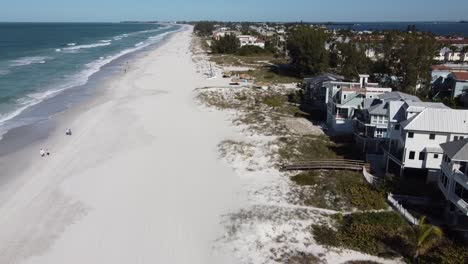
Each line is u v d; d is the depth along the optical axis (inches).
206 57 5511.8
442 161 1344.7
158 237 1195.3
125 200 1403.8
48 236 1195.3
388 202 1402.6
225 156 1809.8
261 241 1179.3
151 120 2363.4
